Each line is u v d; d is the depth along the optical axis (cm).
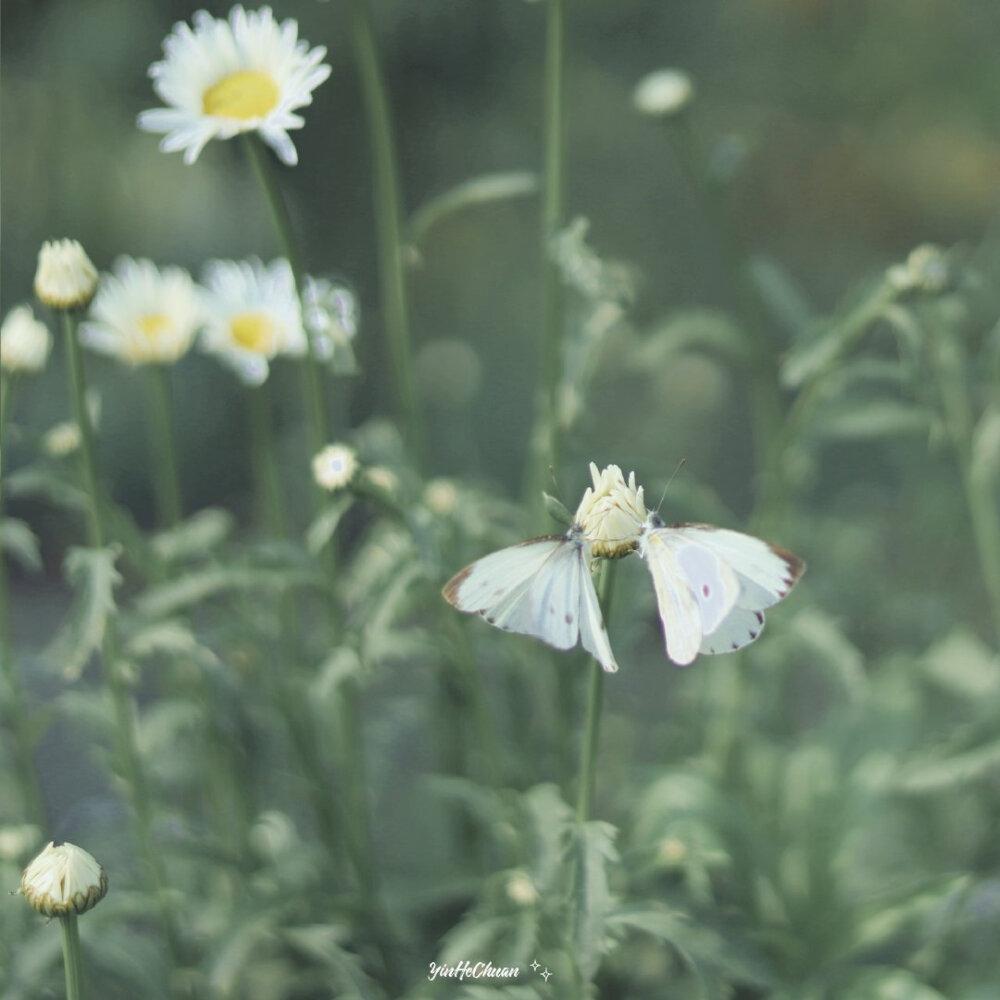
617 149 311
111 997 150
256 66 145
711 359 253
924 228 321
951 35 327
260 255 238
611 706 171
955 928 153
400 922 154
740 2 322
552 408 153
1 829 150
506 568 136
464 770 157
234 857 150
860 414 156
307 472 183
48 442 150
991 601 176
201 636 150
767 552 135
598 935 140
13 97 229
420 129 277
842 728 160
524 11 280
